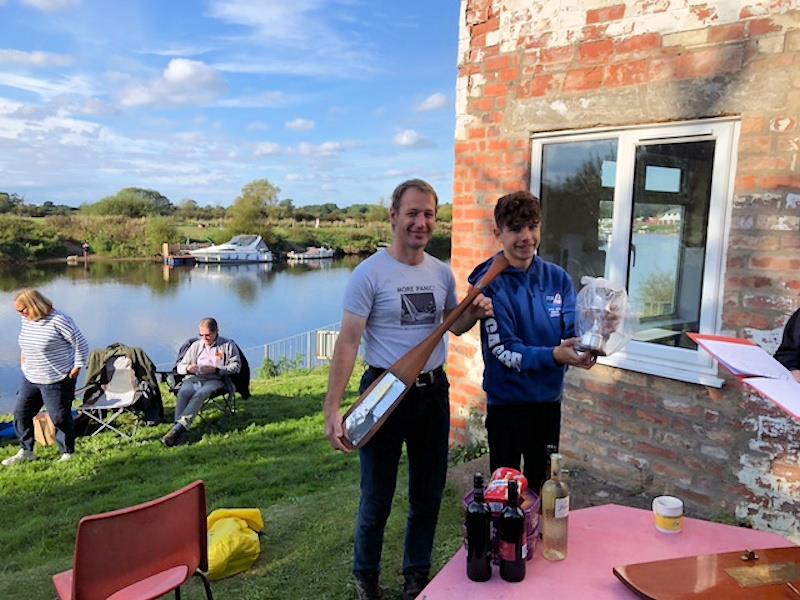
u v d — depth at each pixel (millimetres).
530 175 4301
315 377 11305
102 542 2105
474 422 4844
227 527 3375
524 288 2521
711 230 3455
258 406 8336
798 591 1610
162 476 5586
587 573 1827
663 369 3701
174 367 7652
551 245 4332
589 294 2184
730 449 3463
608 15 3736
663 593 1620
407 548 2826
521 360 2357
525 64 4207
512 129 4344
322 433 6820
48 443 6387
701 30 3350
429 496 2740
